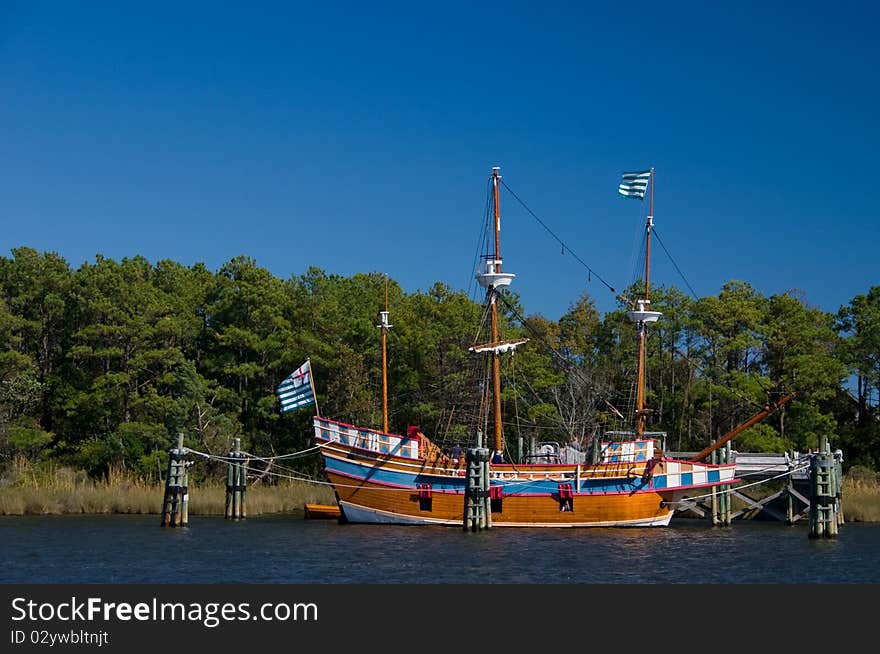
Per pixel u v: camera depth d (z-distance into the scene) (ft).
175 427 302.86
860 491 265.75
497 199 232.53
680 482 215.92
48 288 345.72
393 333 330.13
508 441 315.58
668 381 346.74
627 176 246.68
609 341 366.02
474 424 252.83
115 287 335.06
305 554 171.73
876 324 346.95
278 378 344.69
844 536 203.72
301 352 328.49
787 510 230.48
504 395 304.09
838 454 222.28
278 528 209.46
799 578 153.89
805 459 226.99
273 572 154.71
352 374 318.04
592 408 319.68
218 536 195.62
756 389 324.80
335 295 381.40
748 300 358.43
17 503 240.94
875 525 226.58
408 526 213.25
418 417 319.27
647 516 215.72
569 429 300.81
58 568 157.38
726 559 170.60
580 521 212.43
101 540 188.44
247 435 329.31
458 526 211.82
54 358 349.20
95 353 321.73
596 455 216.74
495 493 212.43
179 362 326.03
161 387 332.19
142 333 327.06
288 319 349.41
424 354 326.85
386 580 149.79
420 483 213.87
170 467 212.64
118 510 245.24
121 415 329.31
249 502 253.03
